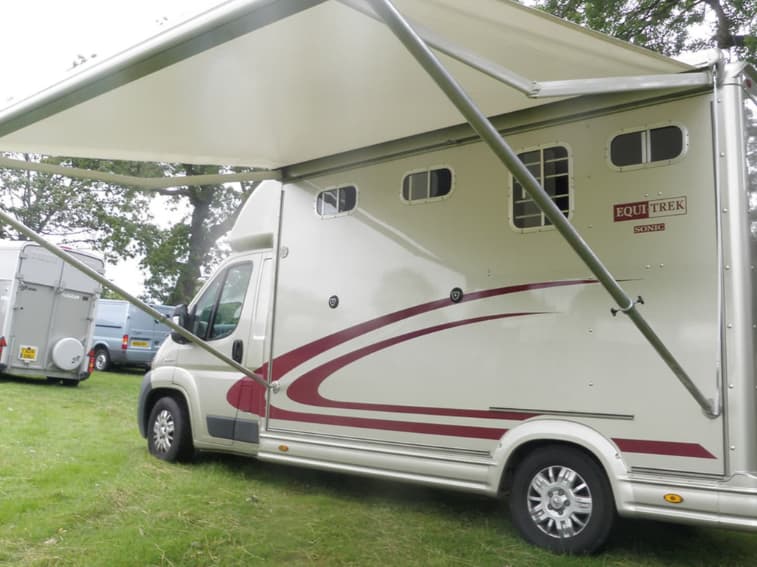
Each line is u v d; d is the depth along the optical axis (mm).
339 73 3490
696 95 3547
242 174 5203
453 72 3498
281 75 3465
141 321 15516
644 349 3521
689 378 3156
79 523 4035
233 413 5309
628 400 3533
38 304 10953
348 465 4543
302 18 2834
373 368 4543
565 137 3943
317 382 4820
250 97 3777
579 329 3744
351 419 4598
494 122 4215
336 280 4863
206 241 17969
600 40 3148
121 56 2619
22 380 11523
